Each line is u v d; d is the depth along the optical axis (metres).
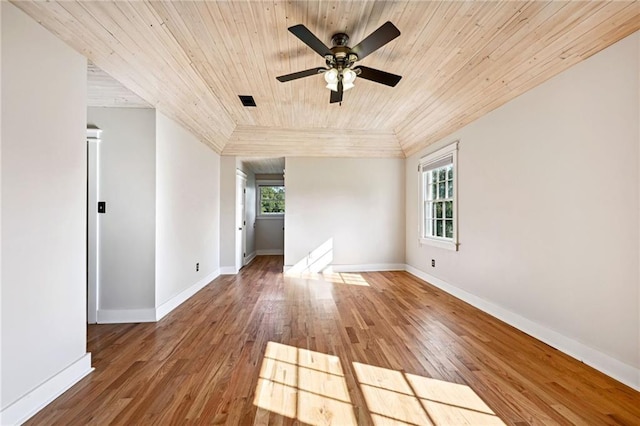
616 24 1.80
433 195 4.71
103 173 2.96
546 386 1.83
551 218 2.39
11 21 1.49
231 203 5.41
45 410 1.60
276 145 5.19
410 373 1.99
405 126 4.62
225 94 3.52
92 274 2.95
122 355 2.25
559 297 2.32
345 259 5.56
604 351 1.98
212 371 2.02
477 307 3.40
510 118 2.86
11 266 1.49
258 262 6.71
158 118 3.06
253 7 2.03
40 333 1.65
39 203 1.65
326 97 3.62
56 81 1.76
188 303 3.62
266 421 1.53
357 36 2.36
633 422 1.50
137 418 1.54
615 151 1.90
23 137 1.56
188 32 2.30
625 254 1.84
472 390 1.79
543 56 2.27
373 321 2.98
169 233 3.33
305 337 2.59
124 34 2.07
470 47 2.49
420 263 5.00
